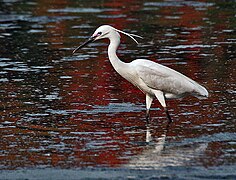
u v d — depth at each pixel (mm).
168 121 14227
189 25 27234
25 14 30250
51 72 19188
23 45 23250
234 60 20672
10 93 16688
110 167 11398
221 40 24016
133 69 14297
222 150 12219
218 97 16188
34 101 15930
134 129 13695
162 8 31938
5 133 13422
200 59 20859
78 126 13930
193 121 14203
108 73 19141
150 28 26625
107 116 14711
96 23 27672
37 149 12406
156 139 12953
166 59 20953
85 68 19766
